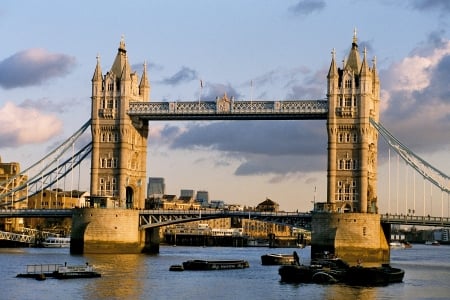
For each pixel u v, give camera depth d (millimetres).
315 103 196000
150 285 118938
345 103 193750
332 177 193000
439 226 193125
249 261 186500
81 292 107625
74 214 198500
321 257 165250
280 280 128750
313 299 106000
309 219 194500
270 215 196625
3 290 108250
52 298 101875
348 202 192000
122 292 109188
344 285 122875
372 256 183375
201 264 150250
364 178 191250
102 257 181500
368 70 193375
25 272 133375
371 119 196250
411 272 156000
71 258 174625
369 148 195250
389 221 188750
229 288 117188
